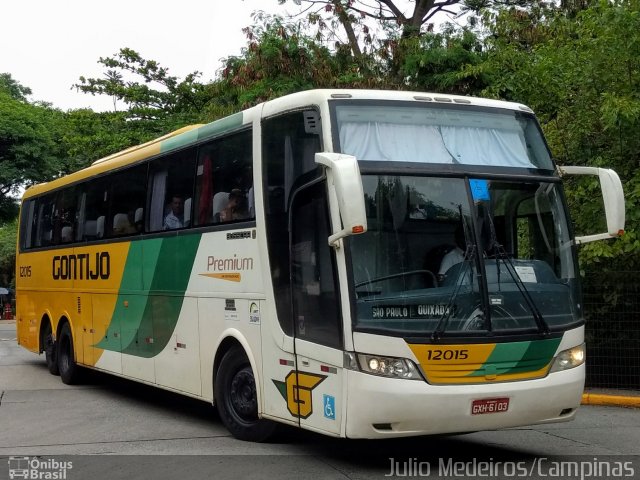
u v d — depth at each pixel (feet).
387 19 81.10
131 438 30.22
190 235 32.19
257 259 27.53
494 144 26.08
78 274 44.39
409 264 23.44
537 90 44.86
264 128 27.55
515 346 23.76
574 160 42.63
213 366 30.25
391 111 25.21
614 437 30.14
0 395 42.06
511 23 58.23
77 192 45.55
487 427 23.36
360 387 22.62
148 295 35.76
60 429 32.32
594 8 42.09
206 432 31.30
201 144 31.99
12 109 120.37
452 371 22.98
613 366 41.14
